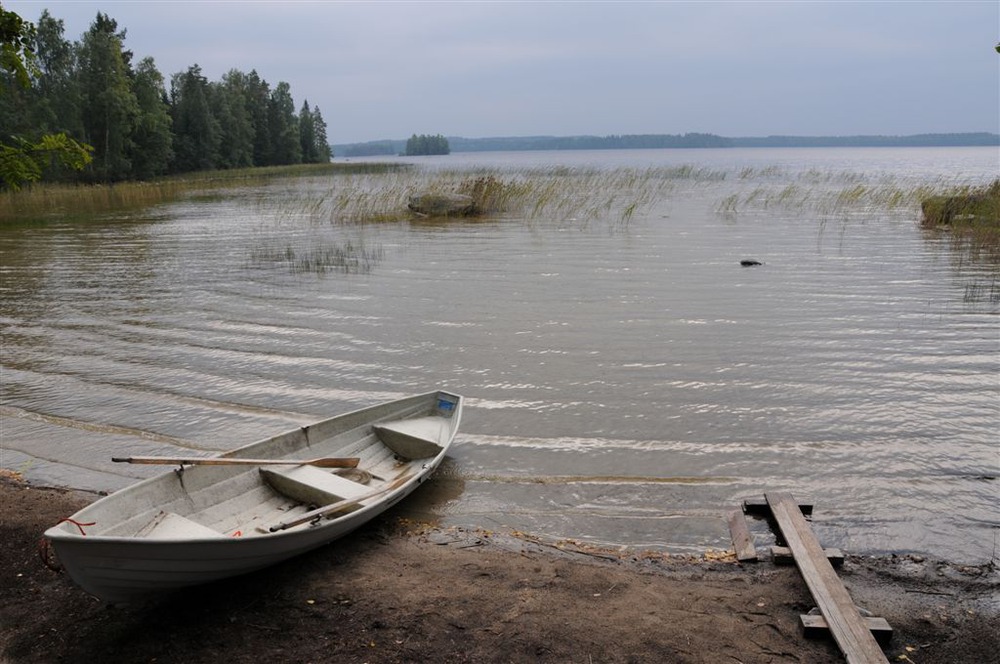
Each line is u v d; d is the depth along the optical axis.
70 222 29.53
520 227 24.89
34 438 8.41
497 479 7.29
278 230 25.77
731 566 5.76
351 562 5.80
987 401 9.06
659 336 11.90
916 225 23.97
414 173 57.50
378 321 13.13
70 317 13.87
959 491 6.95
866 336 11.73
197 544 4.83
